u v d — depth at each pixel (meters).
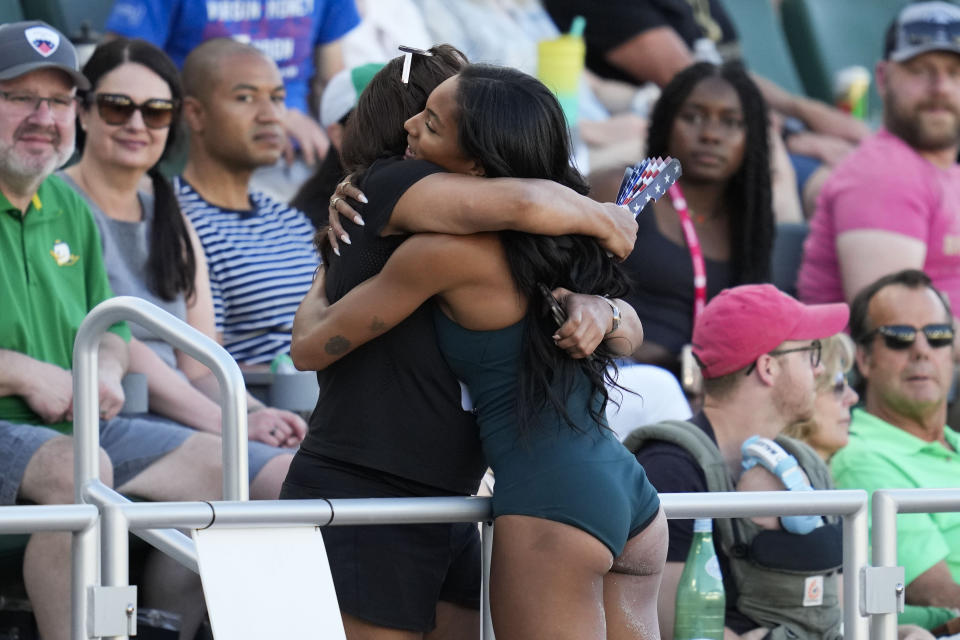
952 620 14.66
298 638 7.97
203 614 14.10
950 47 22.22
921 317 16.94
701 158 20.08
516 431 8.20
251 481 14.84
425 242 8.11
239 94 18.39
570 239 8.30
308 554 8.19
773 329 13.84
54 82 15.05
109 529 7.85
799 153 26.75
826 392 14.94
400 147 8.99
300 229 19.27
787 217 24.77
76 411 9.27
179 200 18.41
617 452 8.43
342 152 9.35
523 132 8.29
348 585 8.61
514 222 7.96
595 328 8.14
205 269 17.55
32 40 14.93
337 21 22.06
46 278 15.18
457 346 8.35
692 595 11.99
